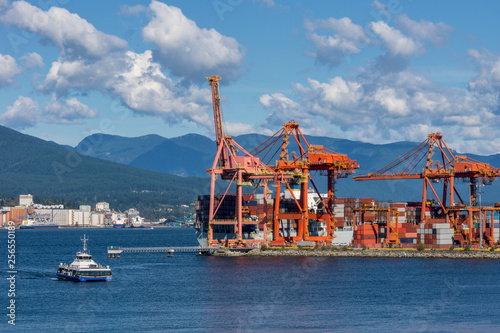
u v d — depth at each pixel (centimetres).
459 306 10694
